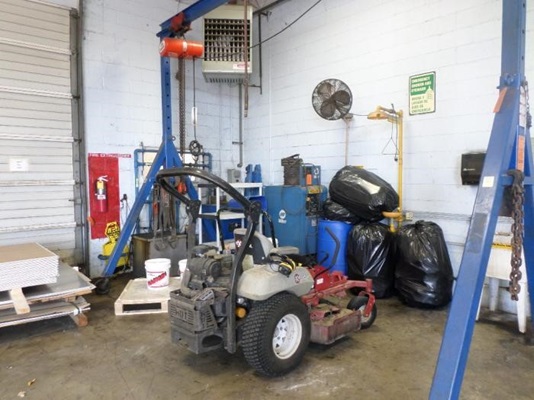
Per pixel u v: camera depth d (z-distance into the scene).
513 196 1.93
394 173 4.28
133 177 5.07
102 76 4.75
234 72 4.89
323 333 2.63
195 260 2.57
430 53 3.92
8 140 4.16
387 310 3.51
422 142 4.02
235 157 6.09
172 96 5.40
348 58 4.65
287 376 2.37
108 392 2.20
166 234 4.63
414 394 2.16
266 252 2.56
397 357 2.60
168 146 4.45
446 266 3.50
